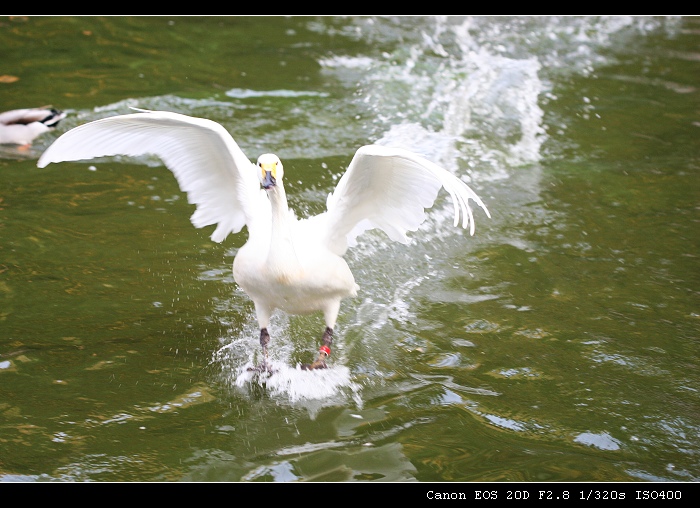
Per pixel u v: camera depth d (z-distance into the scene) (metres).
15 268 8.59
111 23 16.25
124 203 10.09
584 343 7.55
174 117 6.50
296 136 11.83
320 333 7.89
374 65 14.59
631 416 6.58
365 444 6.23
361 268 8.99
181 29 16.16
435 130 12.20
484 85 13.84
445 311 8.16
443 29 16.55
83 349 7.39
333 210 6.89
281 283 6.68
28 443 6.16
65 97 12.83
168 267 8.79
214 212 7.41
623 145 11.86
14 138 11.43
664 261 8.97
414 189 6.74
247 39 15.77
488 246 9.39
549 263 9.00
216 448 6.17
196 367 7.22
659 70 14.63
